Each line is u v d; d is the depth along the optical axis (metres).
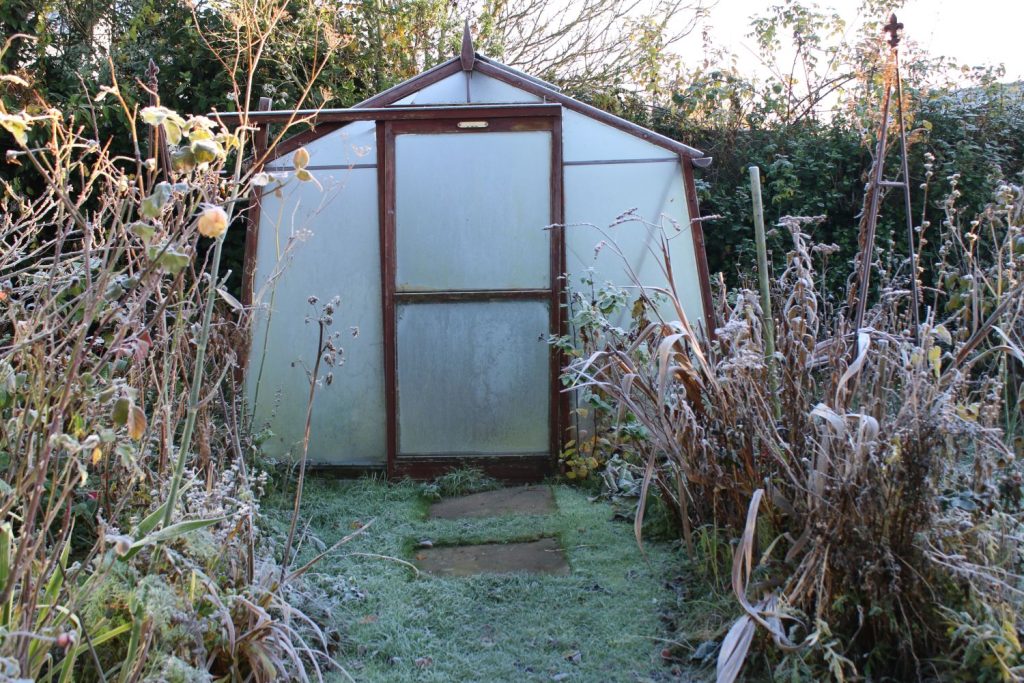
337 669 3.14
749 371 3.23
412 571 3.96
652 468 3.56
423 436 5.39
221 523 2.94
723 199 8.55
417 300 5.34
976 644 2.69
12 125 2.17
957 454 3.22
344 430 5.48
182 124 2.14
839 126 8.80
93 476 3.59
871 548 2.88
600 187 5.61
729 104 9.17
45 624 2.29
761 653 3.05
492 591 3.73
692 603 3.47
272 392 5.45
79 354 2.29
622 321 5.53
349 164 5.43
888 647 2.93
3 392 2.56
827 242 8.43
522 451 5.39
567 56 11.28
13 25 7.37
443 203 5.35
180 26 8.03
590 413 5.39
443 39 10.50
